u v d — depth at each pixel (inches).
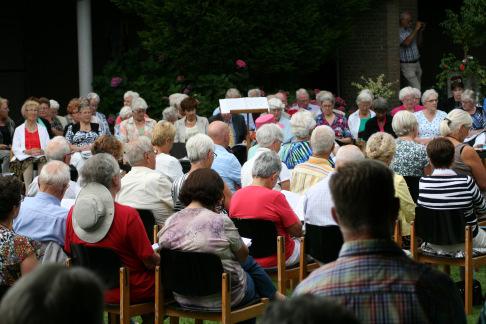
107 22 762.8
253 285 239.6
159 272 235.6
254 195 269.9
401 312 129.8
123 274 230.1
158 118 666.2
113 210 234.1
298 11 654.5
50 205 255.3
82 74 678.5
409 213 296.5
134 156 290.7
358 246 133.1
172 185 289.9
